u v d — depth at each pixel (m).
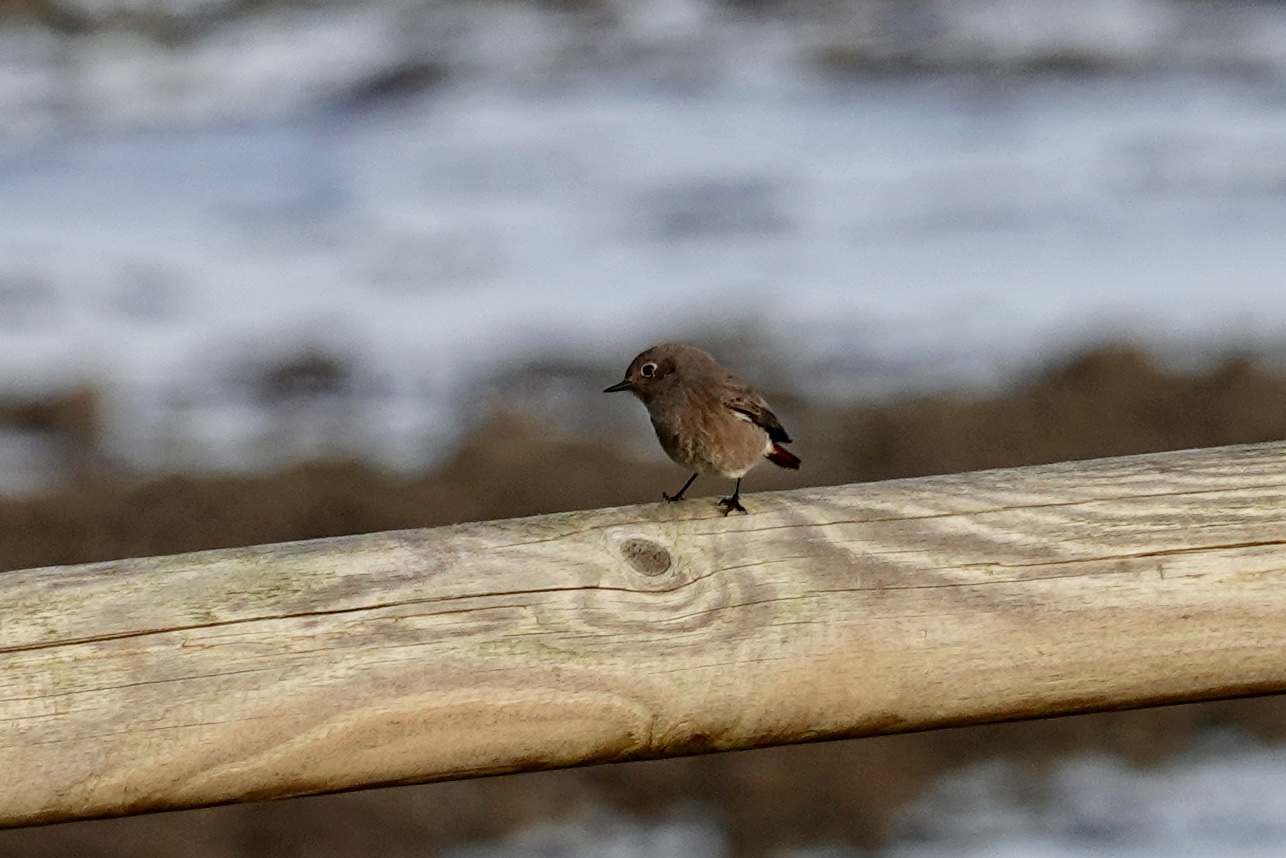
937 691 4.36
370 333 25.25
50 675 4.08
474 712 4.21
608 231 30.39
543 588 4.27
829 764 13.66
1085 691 4.41
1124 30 44.16
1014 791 13.35
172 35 46.59
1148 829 12.39
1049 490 4.47
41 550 18.09
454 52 44.62
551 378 23.12
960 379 22.30
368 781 4.23
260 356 24.05
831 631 4.32
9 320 25.89
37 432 21.58
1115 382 21.52
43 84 42.56
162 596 4.18
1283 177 31.52
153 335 25.22
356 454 20.14
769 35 45.78
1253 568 4.41
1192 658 4.41
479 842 12.84
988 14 45.94
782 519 4.39
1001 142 35.66
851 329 24.47
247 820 12.76
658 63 43.53
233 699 4.13
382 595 4.23
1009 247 28.34
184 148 37.47
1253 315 23.98
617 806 13.37
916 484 4.47
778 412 21.62
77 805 4.12
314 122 39.19
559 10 48.50
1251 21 44.62
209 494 18.91
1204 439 20.38
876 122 37.97
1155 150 34.22
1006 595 4.37
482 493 18.64
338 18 48.06
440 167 35.25
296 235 30.62
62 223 31.52
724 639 4.28
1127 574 4.38
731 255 28.56
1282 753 13.71
